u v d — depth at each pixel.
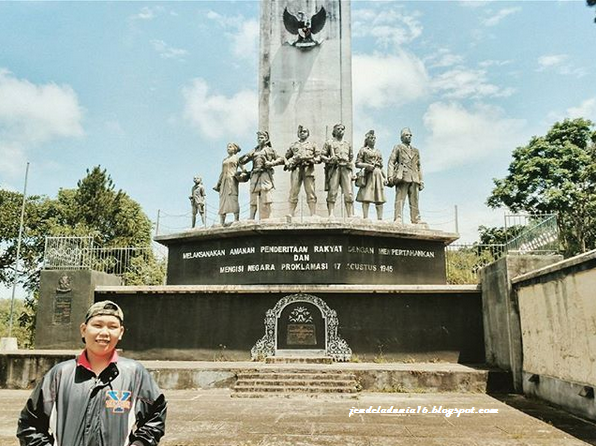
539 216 15.41
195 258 18.25
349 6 21.59
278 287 15.73
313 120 20.81
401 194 18.19
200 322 16.03
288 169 17.81
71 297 16.50
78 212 39.06
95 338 3.56
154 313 16.30
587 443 8.16
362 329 15.54
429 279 17.89
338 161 17.64
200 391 13.30
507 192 35.81
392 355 15.37
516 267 13.54
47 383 3.52
